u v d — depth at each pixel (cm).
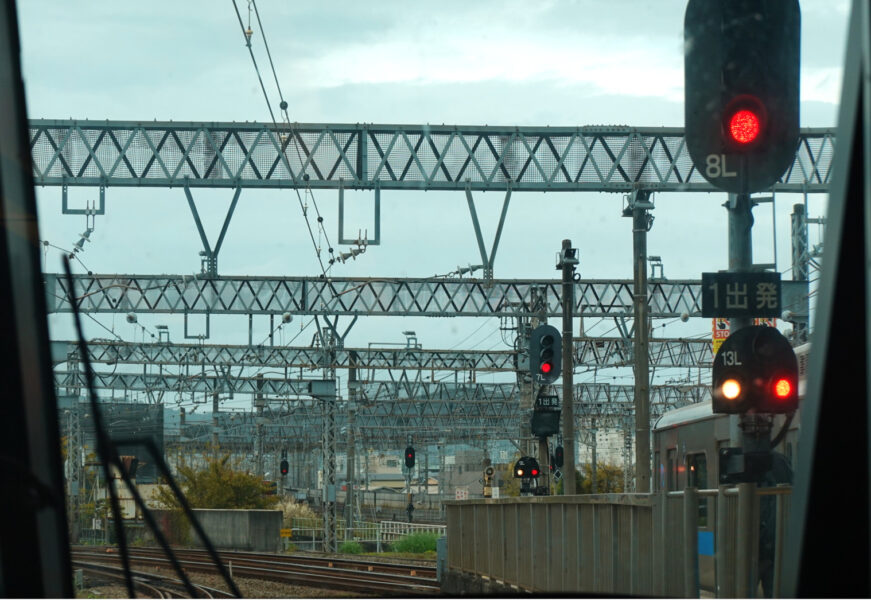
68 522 591
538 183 5462
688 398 12800
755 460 1292
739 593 1321
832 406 538
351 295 8062
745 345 1301
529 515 2917
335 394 10456
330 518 10431
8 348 571
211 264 6812
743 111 1033
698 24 1044
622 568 2059
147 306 7581
